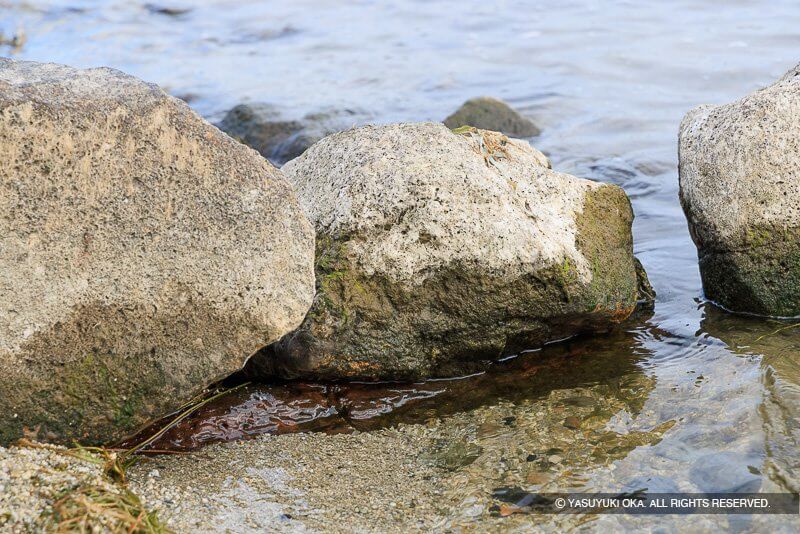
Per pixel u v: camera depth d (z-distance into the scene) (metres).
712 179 6.49
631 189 9.59
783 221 6.25
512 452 4.99
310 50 15.70
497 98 12.60
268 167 4.71
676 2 17.09
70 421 4.61
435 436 5.19
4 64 4.52
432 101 12.94
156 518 4.19
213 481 4.69
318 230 5.80
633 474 4.73
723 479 4.63
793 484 4.54
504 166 6.18
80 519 3.95
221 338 4.77
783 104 6.32
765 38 14.50
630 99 12.55
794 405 5.23
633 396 5.52
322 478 4.77
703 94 12.51
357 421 5.36
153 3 18.69
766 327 6.34
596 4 17.45
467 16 17.27
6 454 4.31
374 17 17.58
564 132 11.57
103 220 4.41
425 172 5.72
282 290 4.77
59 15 17.88
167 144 4.48
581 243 6.01
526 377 5.84
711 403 5.35
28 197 4.25
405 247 5.58
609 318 6.20
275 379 5.68
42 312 4.38
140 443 4.93
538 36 15.76
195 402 5.32
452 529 4.34
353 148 6.12
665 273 7.46
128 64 15.18
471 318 5.70
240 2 18.89
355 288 5.57
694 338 6.26
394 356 5.64
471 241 5.58
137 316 4.57
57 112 4.24
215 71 14.72
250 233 4.67
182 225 4.56
